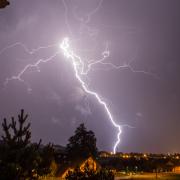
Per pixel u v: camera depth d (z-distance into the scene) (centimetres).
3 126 1098
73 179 2217
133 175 6344
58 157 5709
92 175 2217
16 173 1051
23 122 1111
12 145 1083
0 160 1066
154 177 5994
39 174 1293
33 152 1112
